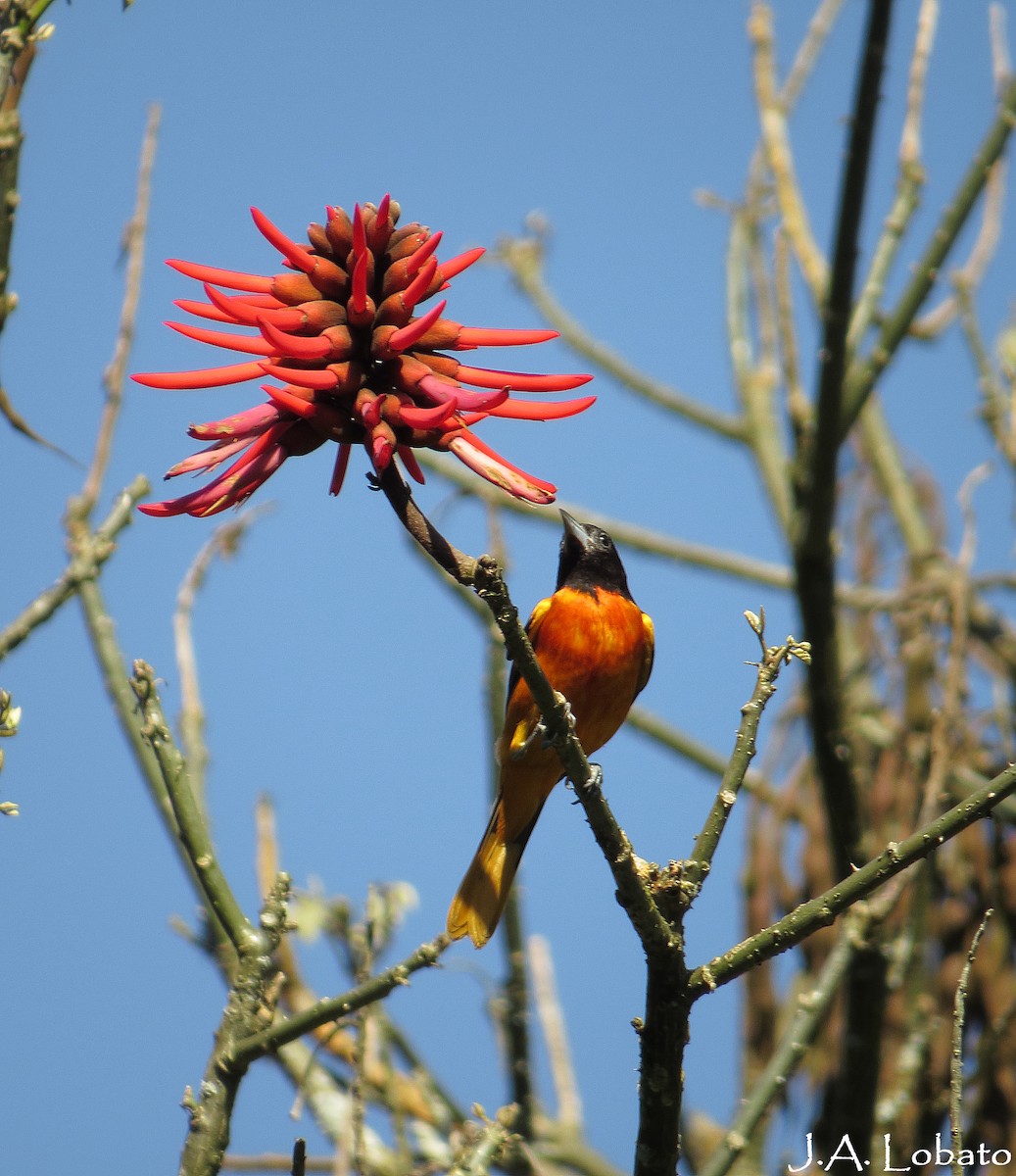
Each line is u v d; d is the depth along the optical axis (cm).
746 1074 995
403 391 506
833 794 1009
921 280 1081
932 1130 927
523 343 521
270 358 512
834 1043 990
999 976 960
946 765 997
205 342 486
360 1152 701
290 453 505
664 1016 615
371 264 509
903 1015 980
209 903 686
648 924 597
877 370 1072
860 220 1007
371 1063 972
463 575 516
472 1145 733
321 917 910
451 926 1066
